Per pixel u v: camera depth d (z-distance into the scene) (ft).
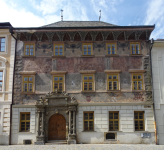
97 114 59.26
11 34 61.21
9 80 61.26
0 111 59.57
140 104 59.62
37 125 58.18
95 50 62.75
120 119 59.11
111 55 62.18
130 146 53.62
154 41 61.93
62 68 61.93
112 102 59.77
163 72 61.57
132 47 63.26
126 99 60.08
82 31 61.00
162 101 59.82
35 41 63.10
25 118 59.93
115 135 58.54
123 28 60.49
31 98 60.34
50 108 59.26
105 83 60.95
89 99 60.03
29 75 61.57
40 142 56.44
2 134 58.29
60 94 59.82
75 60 62.34
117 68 61.87
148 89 60.70
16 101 60.18
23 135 58.13
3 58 61.98
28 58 62.54
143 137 57.98
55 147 52.08
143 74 61.52
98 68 61.82
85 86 61.11
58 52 63.00
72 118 58.29
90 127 59.41
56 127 59.31
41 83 61.11
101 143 57.67
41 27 60.49
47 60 62.39
